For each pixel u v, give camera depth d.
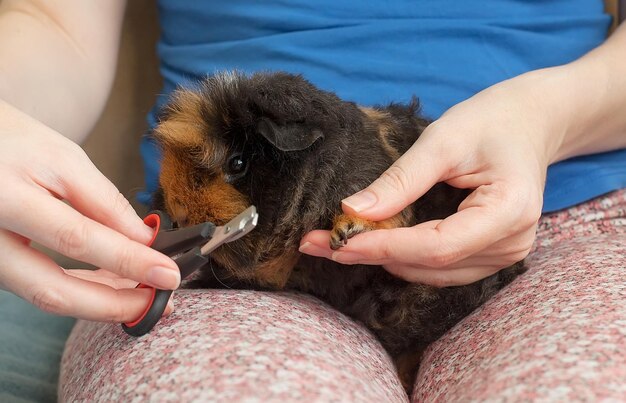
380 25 0.54
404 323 0.44
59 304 0.36
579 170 0.52
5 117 0.37
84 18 0.56
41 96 0.52
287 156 0.40
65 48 0.55
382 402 0.33
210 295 0.40
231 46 0.56
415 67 0.53
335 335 0.38
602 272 0.40
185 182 0.41
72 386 0.39
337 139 0.41
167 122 0.42
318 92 0.42
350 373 0.34
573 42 0.56
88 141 0.69
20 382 0.49
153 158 0.56
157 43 0.65
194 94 0.44
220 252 0.42
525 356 0.34
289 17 0.55
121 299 0.37
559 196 0.52
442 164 0.41
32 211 0.34
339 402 0.31
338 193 0.41
